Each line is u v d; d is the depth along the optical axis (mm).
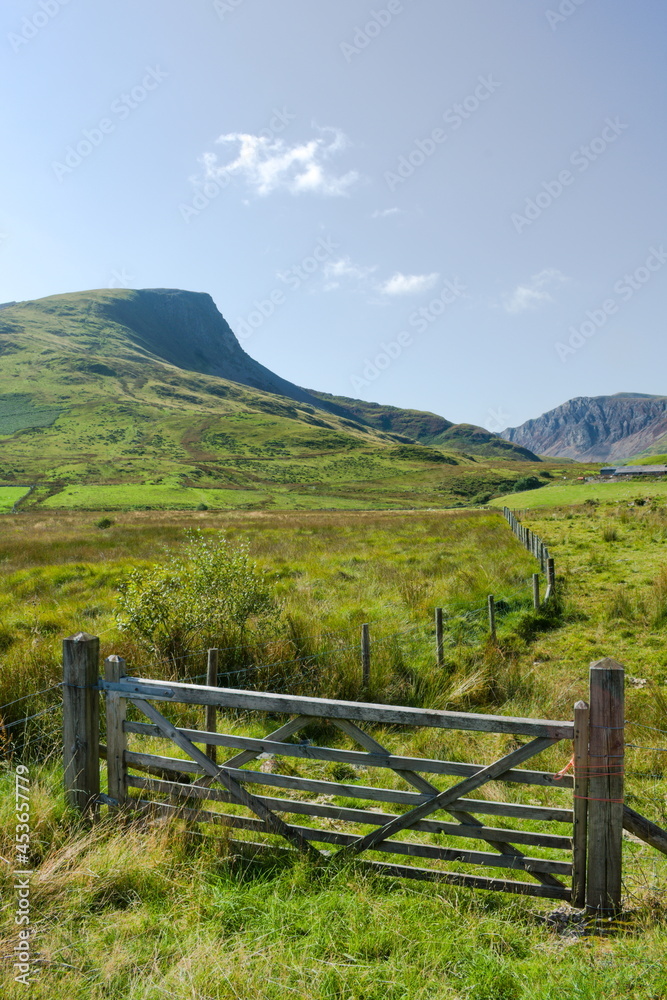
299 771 6344
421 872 4098
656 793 5672
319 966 3242
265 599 9969
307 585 14797
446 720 3953
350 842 4258
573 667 9328
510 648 10195
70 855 4055
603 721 3686
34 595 14625
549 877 3914
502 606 12367
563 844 3854
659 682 8414
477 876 4016
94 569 17859
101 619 11250
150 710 4691
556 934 3594
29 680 7109
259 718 7543
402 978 3154
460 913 3750
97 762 4918
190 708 7387
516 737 6906
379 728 7383
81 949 3398
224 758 6418
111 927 3557
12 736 6402
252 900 3811
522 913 3809
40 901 3738
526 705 7980
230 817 4520
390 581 15250
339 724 4215
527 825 5270
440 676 8680
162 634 8688
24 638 10086
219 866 4207
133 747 6500
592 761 3713
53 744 6262
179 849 4301
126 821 4684
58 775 5484
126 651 8531
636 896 3885
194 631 8898
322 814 4289
